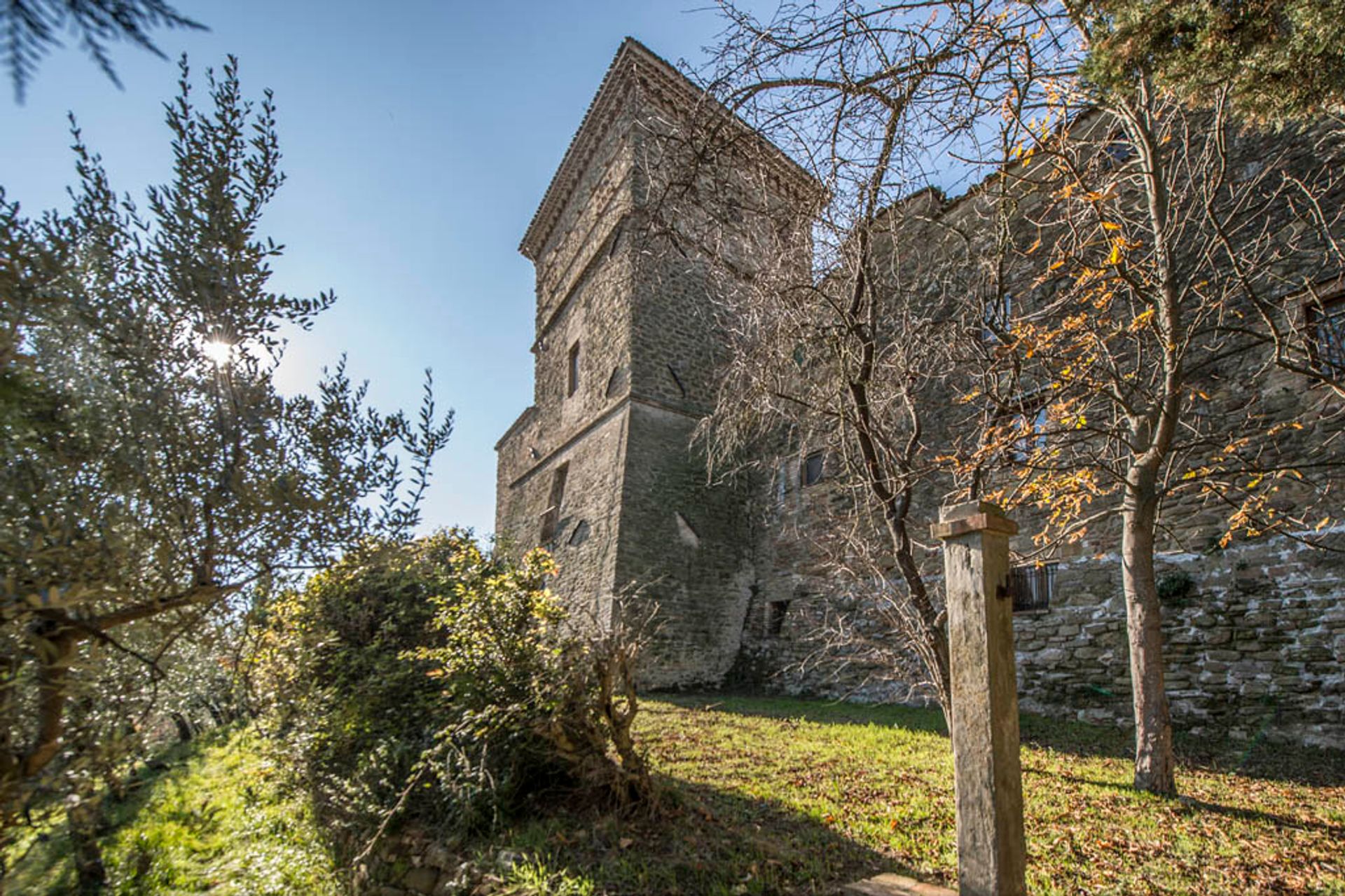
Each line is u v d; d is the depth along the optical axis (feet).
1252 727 21.75
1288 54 10.78
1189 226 24.95
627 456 44.16
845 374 18.48
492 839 14.33
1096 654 26.63
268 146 10.19
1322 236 20.38
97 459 8.16
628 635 17.03
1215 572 23.73
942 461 18.40
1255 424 23.15
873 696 34.19
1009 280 25.48
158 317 9.11
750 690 41.14
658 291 48.98
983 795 7.72
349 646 19.88
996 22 13.43
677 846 13.37
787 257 19.33
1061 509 23.53
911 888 10.48
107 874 16.71
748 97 15.31
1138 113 17.53
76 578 7.52
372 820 16.57
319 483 9.98
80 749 9.21
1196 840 13.15
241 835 19.27
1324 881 11.19
